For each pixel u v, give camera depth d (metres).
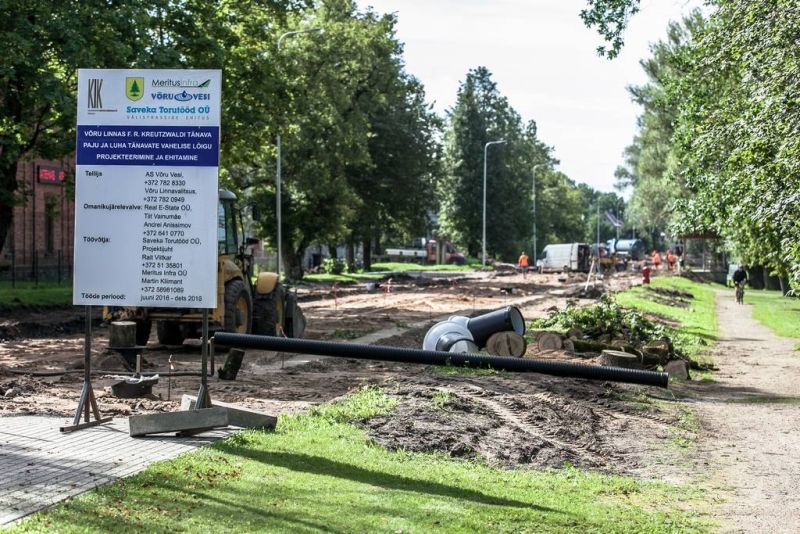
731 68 31.17
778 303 79.62
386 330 39.19
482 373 24.11
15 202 44.75
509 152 155.12
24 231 74.00
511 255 154.25
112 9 39.81
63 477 11.53
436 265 143.62
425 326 41.28
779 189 26.53
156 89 14.44
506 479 13.62
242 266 31.75
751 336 48.50
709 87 37.41
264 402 18.91
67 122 38.94
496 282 89.62
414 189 104.69
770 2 26.61
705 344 42.38
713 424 20.67
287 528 9.70
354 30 80.69
